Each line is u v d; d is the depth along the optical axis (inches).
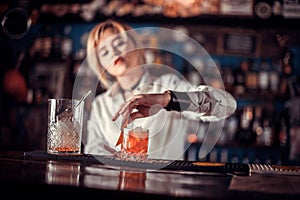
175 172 57.2
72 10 158.6
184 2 151.2
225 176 56.2
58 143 65.4
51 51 159.9
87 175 50.4
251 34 150.9
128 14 154.3
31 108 161.0
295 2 148.7
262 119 148.9
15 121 161.5
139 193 42.2
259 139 147.8
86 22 157.5
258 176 57.7
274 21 148.9
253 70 150.3
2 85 162.4
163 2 152.1
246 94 148.1
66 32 160.6
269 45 150.2
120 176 51.0
